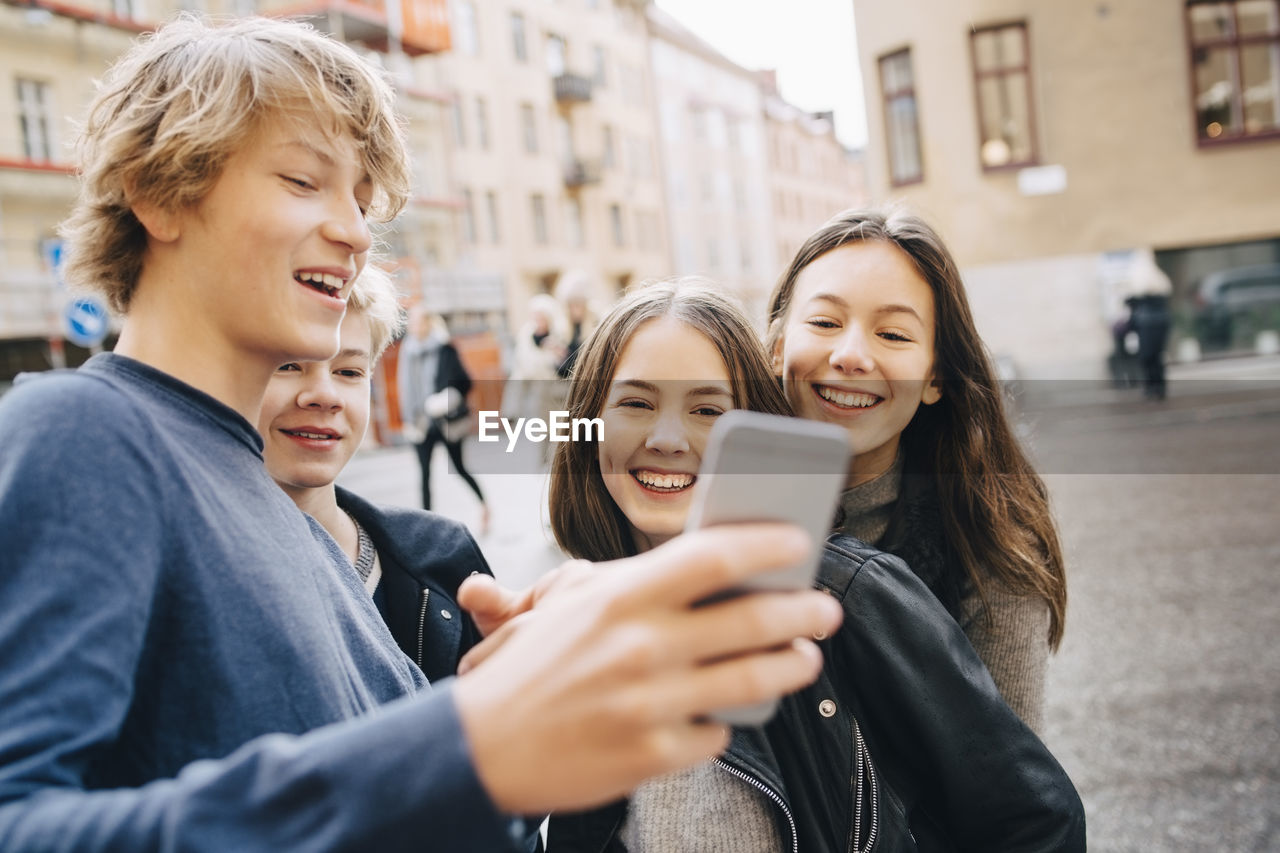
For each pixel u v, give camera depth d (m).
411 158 0.89
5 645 0.54
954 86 14.52
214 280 0.74
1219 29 14.28
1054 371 14.39
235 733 0.64
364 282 1.65
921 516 1.57
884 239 1.54
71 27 19.77
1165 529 6.24
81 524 0.59
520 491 8.82
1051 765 1.24
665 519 1.39
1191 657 3.96
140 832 0.44
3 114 18.75
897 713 1.22
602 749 0.40
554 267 32.56
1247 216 14.43
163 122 0.73
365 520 1.75
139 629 0.60
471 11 30.25
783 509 0.45
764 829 1.23
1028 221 14.59
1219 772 3.00
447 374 7.11
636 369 1.38
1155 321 13.39
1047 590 1.54
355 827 0.41
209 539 0.66
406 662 0.96
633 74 37.72
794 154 48.16
